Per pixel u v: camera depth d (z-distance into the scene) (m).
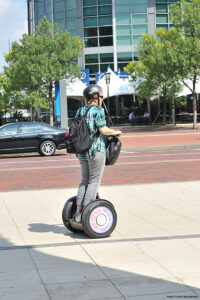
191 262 4.34
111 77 36.72
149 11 47.44
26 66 33.50
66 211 5.62
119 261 4.42
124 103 44.56
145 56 35.28
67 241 5.27
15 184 10.48
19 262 4.47
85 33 47.72
